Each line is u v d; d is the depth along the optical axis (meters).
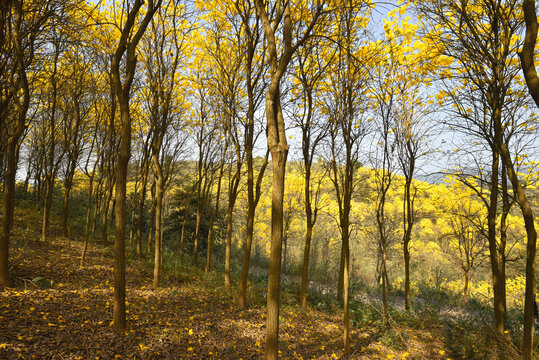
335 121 6.08
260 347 4.78
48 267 6.98
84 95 9.50
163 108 7.74
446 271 16.16
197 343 4.46
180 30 7.97
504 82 5.34
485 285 13.88
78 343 3.71
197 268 11.80
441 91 6.48
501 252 6.30
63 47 7.52
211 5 6.87
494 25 4.85
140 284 7.63
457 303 10.86
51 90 9.03
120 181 4.29
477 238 10.76
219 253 17.83
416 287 13.98
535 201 6.37
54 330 3.90
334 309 8.34
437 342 6.19
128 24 4.34
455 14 5.03
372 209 13.61
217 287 8.58
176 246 15.58
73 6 5.58
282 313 6.95
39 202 14.92
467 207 11.11
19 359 3.06
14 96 5.22
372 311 7.79
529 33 2.48
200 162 12.19
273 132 3.15
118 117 9.61
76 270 7.38
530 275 4.17
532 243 4.19
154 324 4.81
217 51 7.37
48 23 5.73
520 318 7.36
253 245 22.06
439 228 14.98
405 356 5.22
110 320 4.60
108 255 10.20
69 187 11.79
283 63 3.19
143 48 7.79
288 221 17.00
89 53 8.02
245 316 6.25
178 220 16.70
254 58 7.19
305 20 4.85
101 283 6.86
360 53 5.99
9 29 5.13
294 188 15.60
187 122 10.77
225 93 8.05
